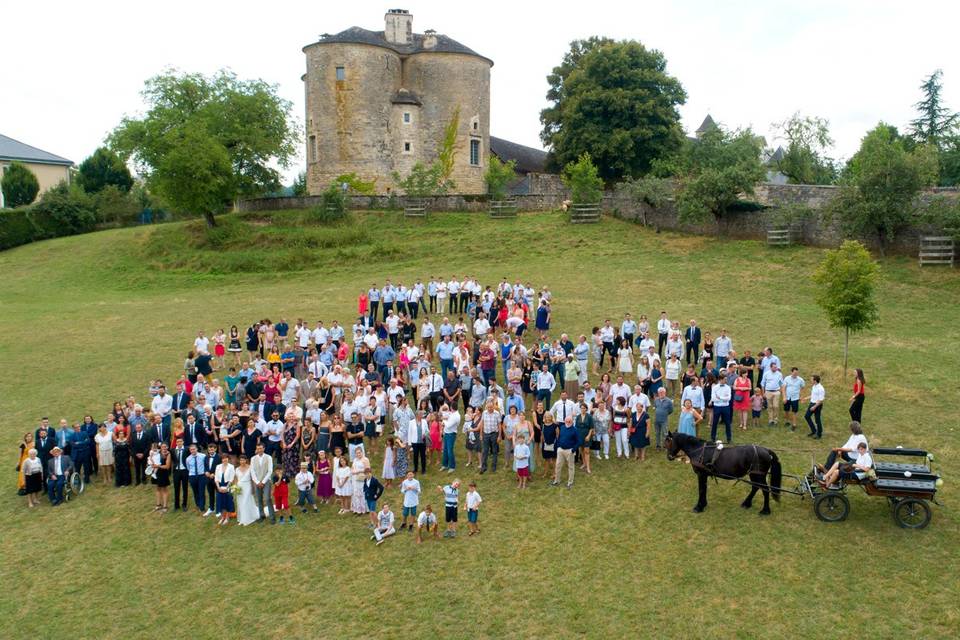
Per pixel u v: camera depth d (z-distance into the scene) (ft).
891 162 112.68
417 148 211.20
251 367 73.92
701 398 63.31
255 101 195.42
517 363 71.56
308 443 60.95
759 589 42.93
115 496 61.41
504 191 196.54
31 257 180.04
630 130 195.72
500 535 51.44
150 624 43.52
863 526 48.75
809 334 90.22
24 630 43.42
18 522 57.21
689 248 134.62
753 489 52.01
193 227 183.42
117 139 181.27
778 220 128.88
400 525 53.98
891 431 62.95
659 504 54.13
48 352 99.76
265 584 47.19
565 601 43.27
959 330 88.12
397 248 149.38
